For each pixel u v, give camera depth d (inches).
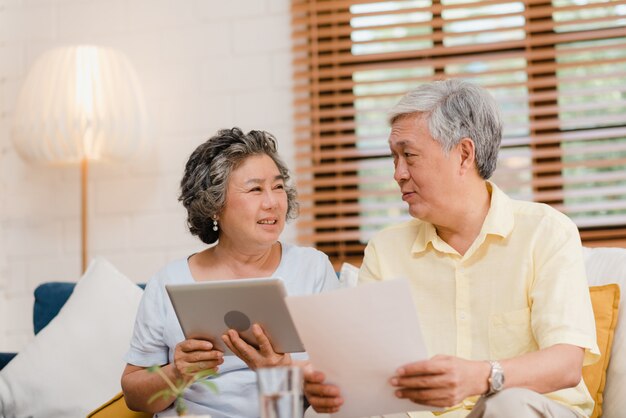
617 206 120.8
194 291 71.4
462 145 77.5
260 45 135.3
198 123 136.5
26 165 142.5
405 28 131.7
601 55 125.3
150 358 86.8
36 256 140.9
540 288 74.8
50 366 101.3
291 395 55.7
